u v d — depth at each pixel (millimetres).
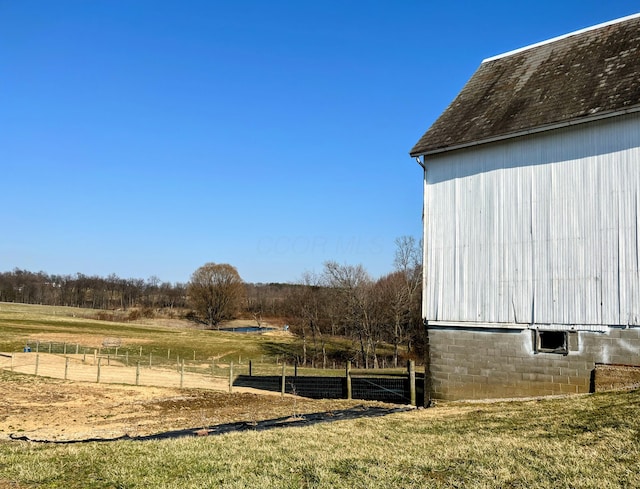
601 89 15117
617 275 13812
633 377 13312
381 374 24406
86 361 35594
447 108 19312
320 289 61969
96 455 9148
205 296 92062
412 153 18031
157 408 19594
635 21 17156
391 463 8312
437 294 17328
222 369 36281
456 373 16688
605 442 8688
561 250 14852
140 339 56156
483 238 16469
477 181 16812
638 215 13594
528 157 15781
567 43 18531
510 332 15656
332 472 7906
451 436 10375
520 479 7227
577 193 14727
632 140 13906
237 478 7695
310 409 18500
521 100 17125
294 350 57031
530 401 14477
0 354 36156
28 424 16125
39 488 7441
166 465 8461
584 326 14250
